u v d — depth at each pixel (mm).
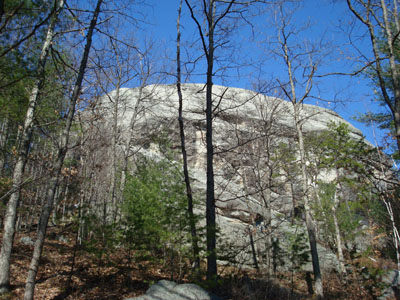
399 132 7770
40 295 8281
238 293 10461
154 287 7879
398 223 10836
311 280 15664
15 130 12844
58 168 7578
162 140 19141
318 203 18594
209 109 10938
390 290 14266
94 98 14578
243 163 19297
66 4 8516
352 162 14961
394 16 9016
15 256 10875
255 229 16688
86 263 11398
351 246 19562
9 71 6121
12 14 5379
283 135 18984
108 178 18844
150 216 9992
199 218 10070
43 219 7246
